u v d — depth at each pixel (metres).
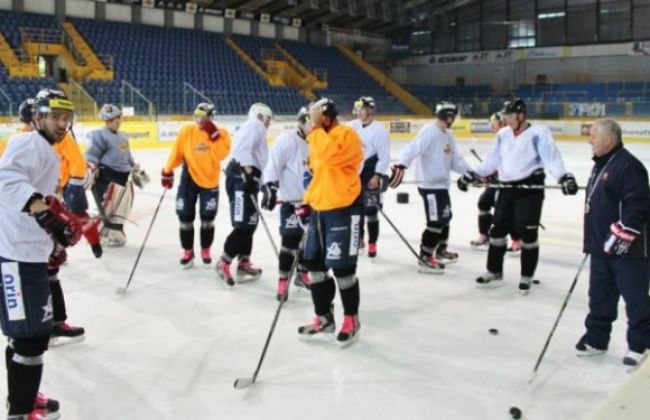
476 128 24.89
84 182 5.44
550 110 27.66
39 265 2.71
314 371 3.52
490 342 3.98
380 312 4.57
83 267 5.75
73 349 3.81
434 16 31.73
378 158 5.67
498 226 5.14
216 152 5.50
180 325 4.25
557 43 29.19
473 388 3.31
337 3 27.95
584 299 4.89
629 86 27.58
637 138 21.64
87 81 20.45
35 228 2.67
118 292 4.93
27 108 3.52
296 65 28.08
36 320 2.69
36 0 21.97
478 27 31.19
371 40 33.53
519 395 3.22
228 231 7.48
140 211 8.80
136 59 22.95
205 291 5.04
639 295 3.49
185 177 5.58
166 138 18.86
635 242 3.44
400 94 30.27
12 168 2.55
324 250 3.92
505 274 5.63
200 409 3.06
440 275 5.60
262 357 3.37
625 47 27.52
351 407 3.09
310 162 3.92
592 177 3.67
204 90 23.58
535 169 4.88
